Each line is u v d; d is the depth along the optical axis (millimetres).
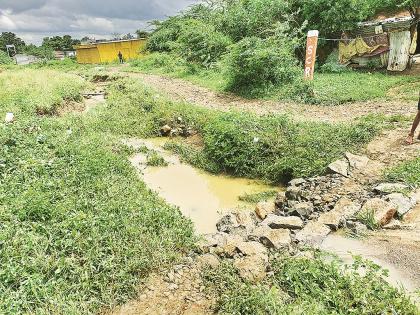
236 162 8688
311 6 18094
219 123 9625
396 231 4949
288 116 10180
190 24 26391
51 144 8625
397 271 4160
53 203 5996
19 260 4527
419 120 7305
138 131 11977
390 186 5945
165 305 4168
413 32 16578
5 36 89812
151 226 5543
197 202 7586
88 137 10258
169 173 9078
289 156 8148
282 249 4883
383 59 17328
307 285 4023
